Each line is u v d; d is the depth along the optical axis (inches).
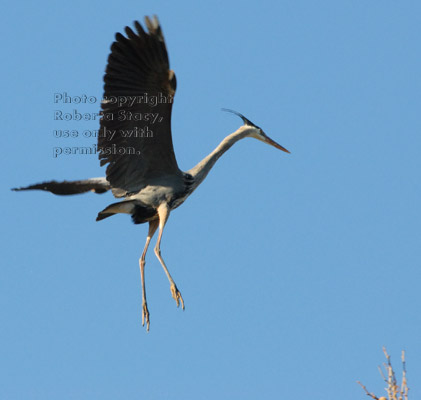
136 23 449.1
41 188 560.4
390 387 346.6
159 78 469.7
